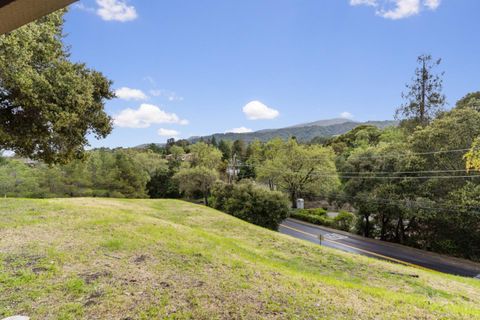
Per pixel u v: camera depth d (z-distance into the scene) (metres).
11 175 18.20
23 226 5.74
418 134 13.58
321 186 21.89
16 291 2.96
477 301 4.75
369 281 5.65
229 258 4.95
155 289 3.25
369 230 16.48
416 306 3.52
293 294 3.48
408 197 13.23
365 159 16.41
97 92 6.96
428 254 12.64
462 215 11.42
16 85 4.41
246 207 16.50
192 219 11.37
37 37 4.79
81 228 5.91
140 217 8.03
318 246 8.82
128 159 25.98
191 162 32.03
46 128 5.56
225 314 2.79
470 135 11.95
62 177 19.94
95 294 3.01
